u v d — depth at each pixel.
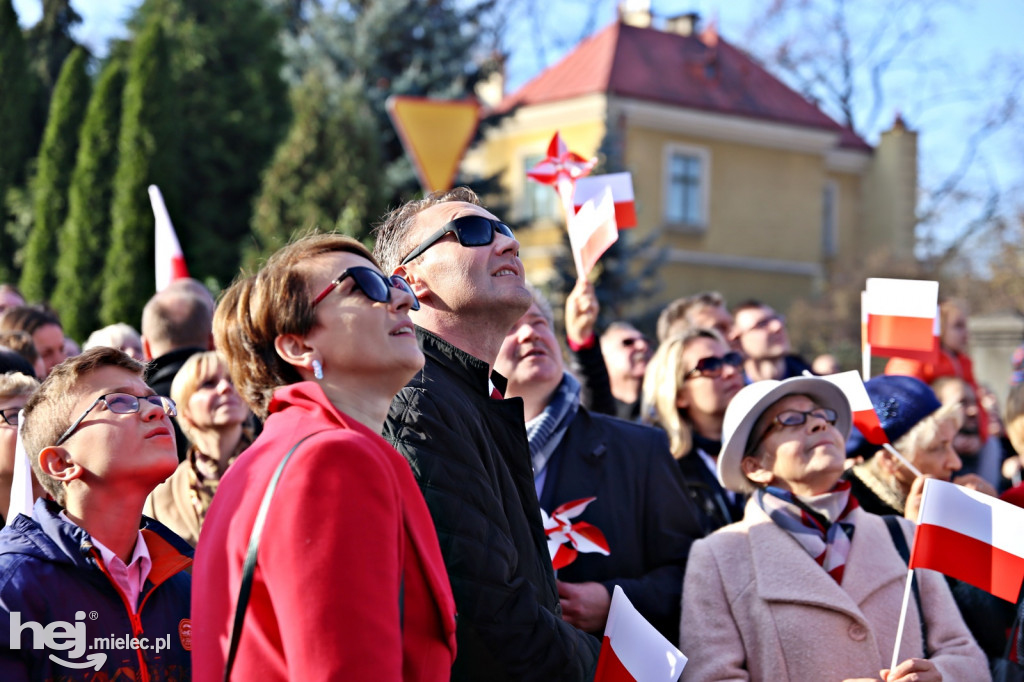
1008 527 2.66
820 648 2.76
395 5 17.77
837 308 20.62
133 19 17.39
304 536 1.57
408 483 1.79
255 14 17.39
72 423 2.25
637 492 3.19
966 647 2.88
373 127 15.29
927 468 3.68
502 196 18.52
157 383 3.98
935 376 5.09
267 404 1.90
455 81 17.80
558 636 2.16
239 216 16.31
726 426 3.15
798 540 2.93
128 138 13.81
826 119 24.50
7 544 2.21
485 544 2.08
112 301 13.43
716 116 22.72
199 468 3.44
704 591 2.94
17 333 4.29
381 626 1.56
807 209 24.23
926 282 3.73
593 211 3.65
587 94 21.50
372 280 1.84
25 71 16.02
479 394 2.31
